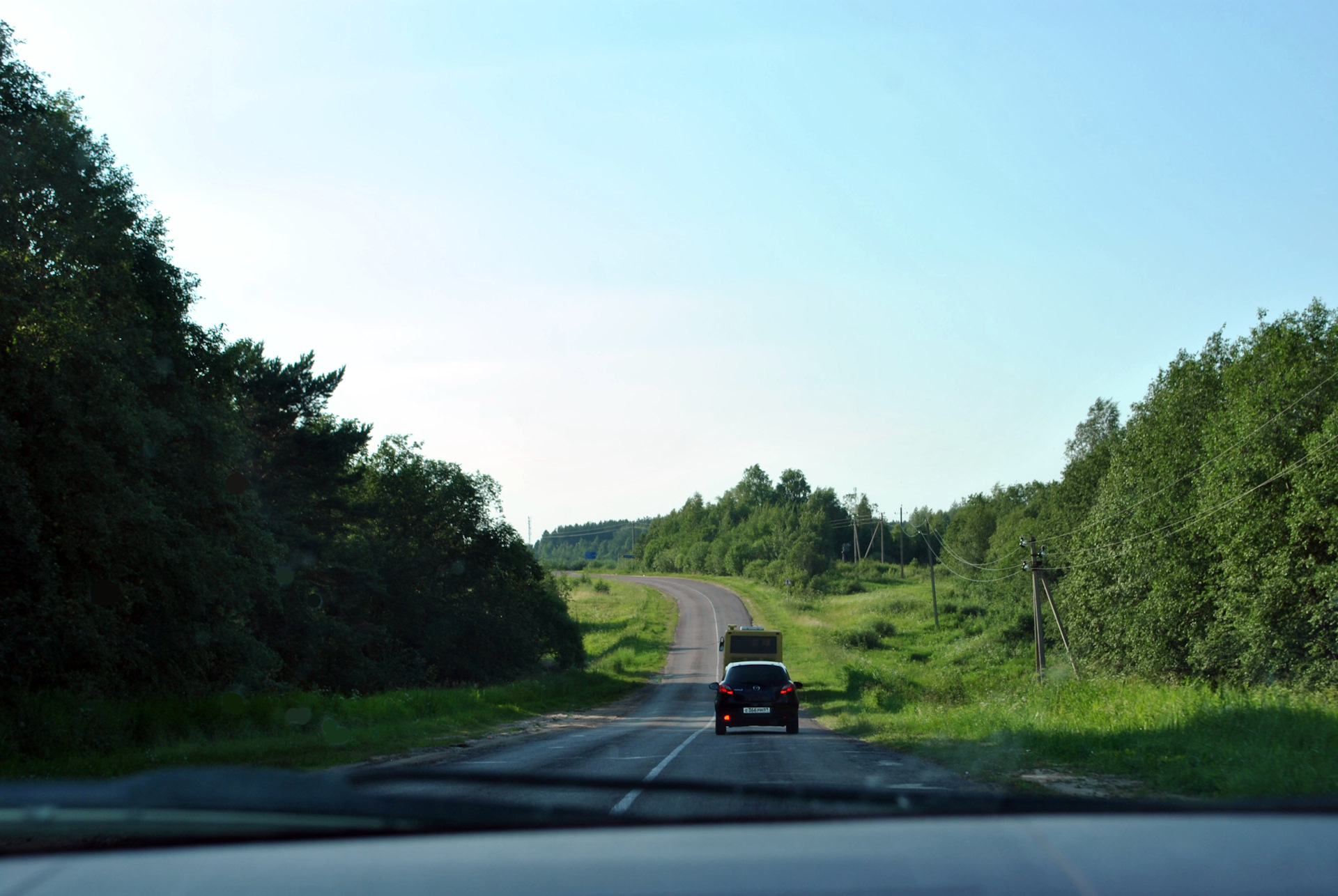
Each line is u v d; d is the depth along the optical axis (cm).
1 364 1588
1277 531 2616
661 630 9125
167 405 2191
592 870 182
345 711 2183
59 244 1714
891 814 236
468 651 4731
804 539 11925
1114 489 3759
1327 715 1236
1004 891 165
